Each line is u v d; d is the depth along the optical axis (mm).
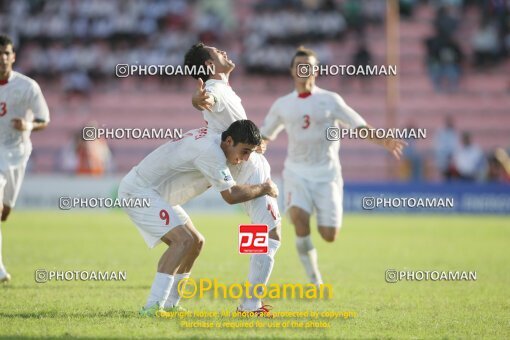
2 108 37438
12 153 37938
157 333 25609
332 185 38469
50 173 112125
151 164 29688
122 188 29984
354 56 112750
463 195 92438
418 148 111312
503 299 34594
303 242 37469
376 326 27875
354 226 77562
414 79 119188
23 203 92562
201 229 70812
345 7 120250
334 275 42500
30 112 38531
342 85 117250
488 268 45750
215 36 120688
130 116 117000
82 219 80750
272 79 118062
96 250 52688
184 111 117312
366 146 109312
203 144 28750
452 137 103438
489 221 84375
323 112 37875
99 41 121562
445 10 120688
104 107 117750
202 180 30125
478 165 97625
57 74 119875
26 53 122938
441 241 62438
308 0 120250
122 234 64500
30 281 37938
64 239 59844
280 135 110875
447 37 118875
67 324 27000
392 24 99438
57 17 123375
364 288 37750
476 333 26766
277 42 118250
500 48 121250
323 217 38250
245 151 28969
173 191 30062
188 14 124625
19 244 55688
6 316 28438
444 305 32781
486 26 121625
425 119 115938
